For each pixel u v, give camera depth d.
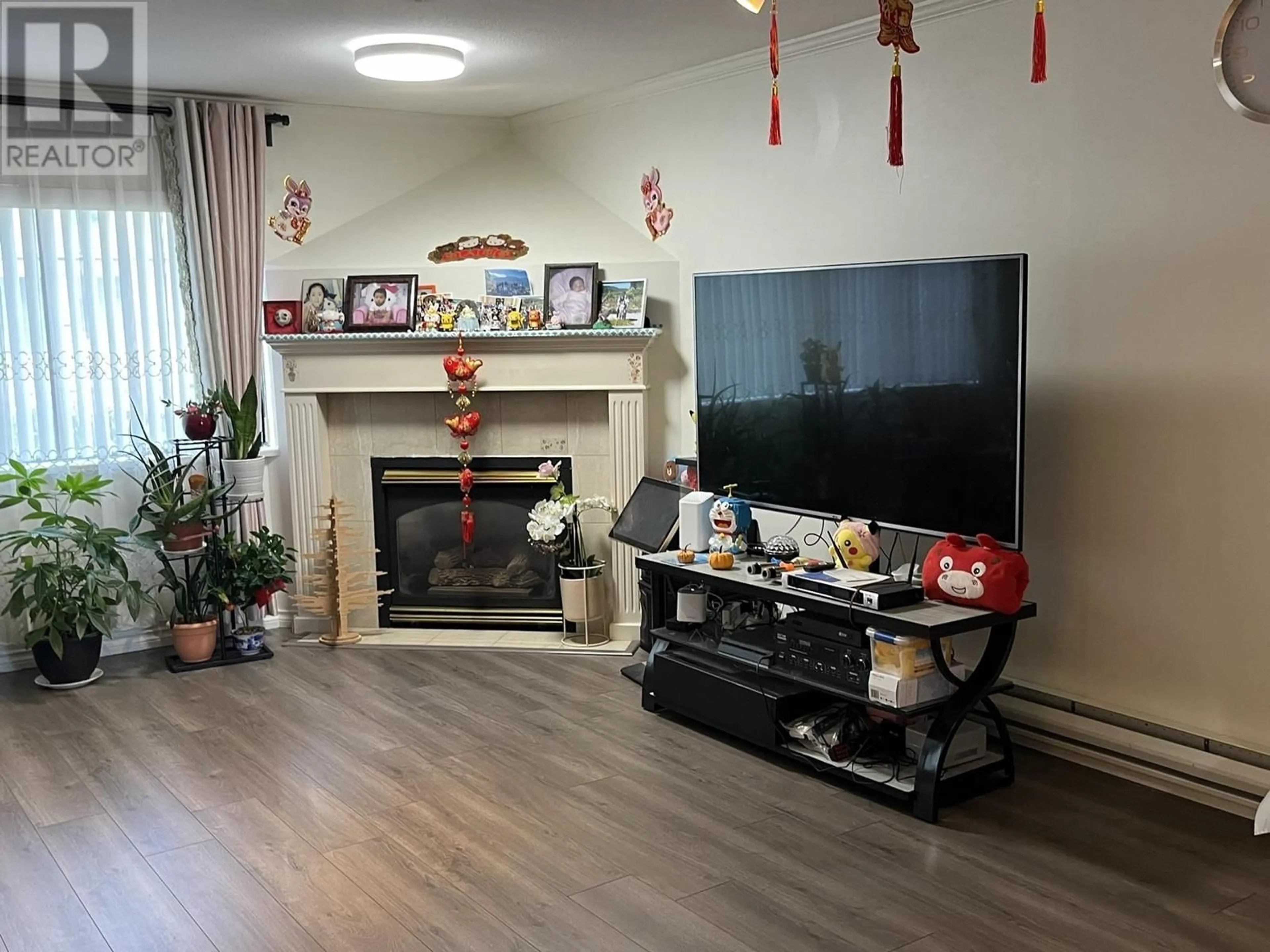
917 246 3.84
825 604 3.29
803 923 2.60
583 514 4.95
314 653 4.85
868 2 3.64
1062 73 3.32
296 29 3.75
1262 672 3.05
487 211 5.12
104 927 2.64
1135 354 3.23
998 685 3.35
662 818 3.17
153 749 3.75
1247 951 2.46
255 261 4.91
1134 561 3.30
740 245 4.54
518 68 4.43
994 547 3.13
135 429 4.79
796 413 3.73
